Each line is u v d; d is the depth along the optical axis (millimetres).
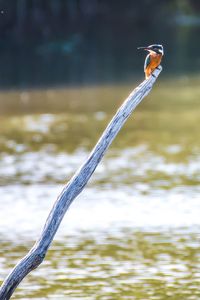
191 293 22141
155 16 133500
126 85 67438
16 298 21906
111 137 17312
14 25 109812
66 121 50688
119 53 95375
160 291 22312
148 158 39219
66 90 65812
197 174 35625
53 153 40906
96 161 17266
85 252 25672
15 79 74625
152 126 48344
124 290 22453
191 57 89188
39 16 114812
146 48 17984
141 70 77875
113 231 27734
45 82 71500
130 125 48906
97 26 121750
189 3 144750
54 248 26141
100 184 34094
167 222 28562
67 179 35250
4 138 45531
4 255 25453
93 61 88188
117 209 30250
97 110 54719
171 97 60500
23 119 52125
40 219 29234
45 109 56031
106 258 25109
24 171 36875
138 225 28328
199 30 122250
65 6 121250
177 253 25406
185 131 46312
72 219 29172
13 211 30203
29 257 16984
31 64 87062
